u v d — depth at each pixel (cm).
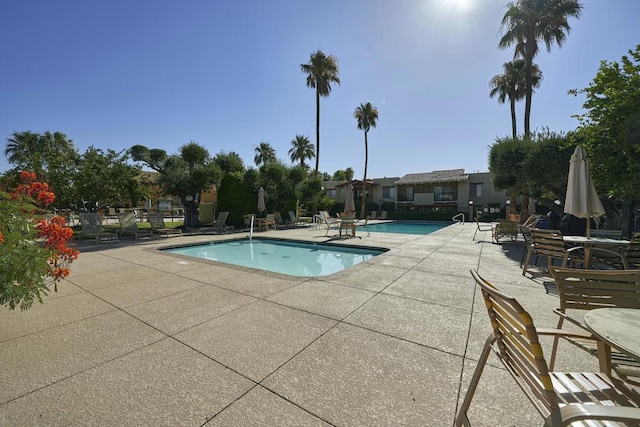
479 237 1056
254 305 337
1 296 238
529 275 486
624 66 556
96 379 193
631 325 133
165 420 154
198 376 196
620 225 797
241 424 151
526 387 130
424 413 160
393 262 580
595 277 194
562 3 1282
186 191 1473
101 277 467
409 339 251
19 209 284
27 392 179
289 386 185
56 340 250
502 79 1970
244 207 1536
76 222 1761
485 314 308
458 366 208
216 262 583
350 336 257
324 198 2800
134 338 254
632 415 88
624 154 573
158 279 454
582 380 139
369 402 169
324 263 755
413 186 3144
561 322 205
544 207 2188
